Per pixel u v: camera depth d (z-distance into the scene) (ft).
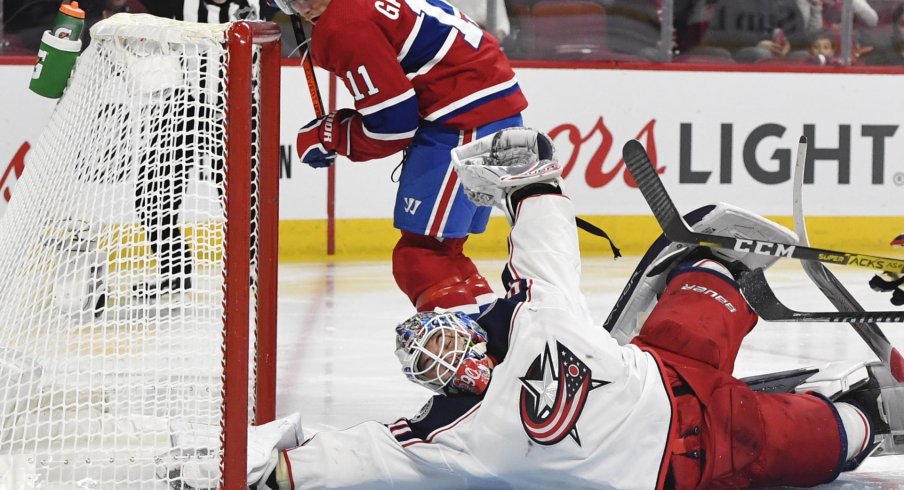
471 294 23.90
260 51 20.90
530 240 17.44
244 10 44.98
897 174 53.16
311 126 23.63
